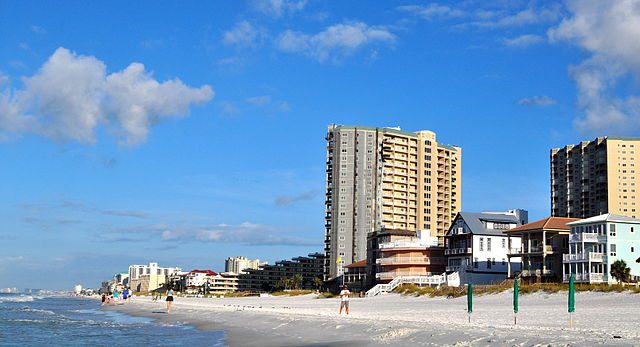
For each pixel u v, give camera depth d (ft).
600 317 182.70
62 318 298.97
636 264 319.68
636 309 213.87
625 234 321.93
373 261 499.92
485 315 206.59
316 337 157.89
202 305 431.43
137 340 174.29
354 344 133.90
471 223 412.77
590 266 317.63
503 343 109.91
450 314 217.77
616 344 99.96
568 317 185.57
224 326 221.05
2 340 177.17
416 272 442.09
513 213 467.11
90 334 196.65
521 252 369.30
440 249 444.14
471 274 398.62
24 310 408.46
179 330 210.59
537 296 282.15
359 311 259.39
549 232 357.61
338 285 597.93
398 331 144.15
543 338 112.47
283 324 200.85
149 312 362.53
